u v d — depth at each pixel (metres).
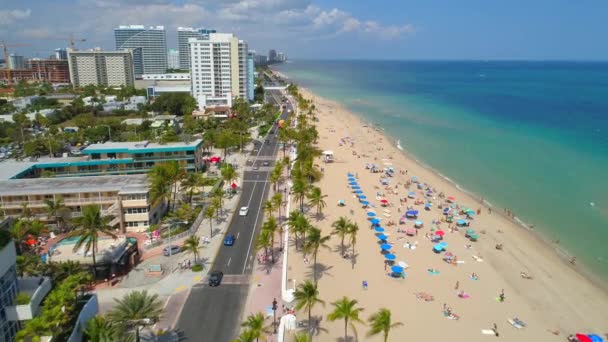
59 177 104.19
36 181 96.69
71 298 49.22
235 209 105.00
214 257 79.50
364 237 91.31
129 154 118.69
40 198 89.50
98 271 69.94
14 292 46.62
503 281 74.81
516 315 64.88
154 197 90.06
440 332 60.00
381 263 79.88
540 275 77.44
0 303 43.31
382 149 172.62
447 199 114.56
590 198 114.06
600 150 161.50
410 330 60.19
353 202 112.88
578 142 174.62
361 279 73.81
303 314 63.03
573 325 63.12
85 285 66.19
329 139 189.75
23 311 45.03
